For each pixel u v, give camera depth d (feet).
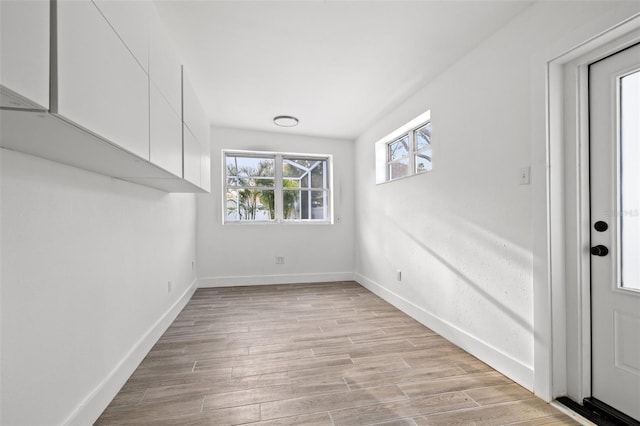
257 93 10.06
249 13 6.13
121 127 3.67
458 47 7.35
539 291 5.58
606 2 4.50
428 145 10.32
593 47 4.93
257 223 14.96
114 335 5.80
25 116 2.49
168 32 6.70
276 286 14.44
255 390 5.83
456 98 7.98
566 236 5.47
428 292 9.27
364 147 14.47
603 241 5.12
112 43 3.47
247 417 5.05
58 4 2.47
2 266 3.37
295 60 8.00
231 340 8.20
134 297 6.79
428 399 5.55
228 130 14.35
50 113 2.42
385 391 5.81
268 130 14.49
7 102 2.21
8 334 3.42
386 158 13.17
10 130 2.85
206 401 5.48
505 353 6.42
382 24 6.49
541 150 5.50
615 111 4.92
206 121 10.10
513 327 6.22
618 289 4.92
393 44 7.23
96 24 3.11
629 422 4.74
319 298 12.41
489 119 6.85
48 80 2.38
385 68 8.38
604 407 5.07
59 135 3.06
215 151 14.26
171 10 5.99
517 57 6.11
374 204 13.34
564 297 5.50
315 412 5.18
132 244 6.72
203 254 14.17
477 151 7.22
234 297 12.50
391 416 5.08
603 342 5.15
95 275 5.19
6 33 2.00
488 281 6.89
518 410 5.23
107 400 5.34
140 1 4.40
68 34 2.61
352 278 15.92
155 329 7.98
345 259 15.85
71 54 2.65
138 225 7.08
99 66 3.15
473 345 7.31
